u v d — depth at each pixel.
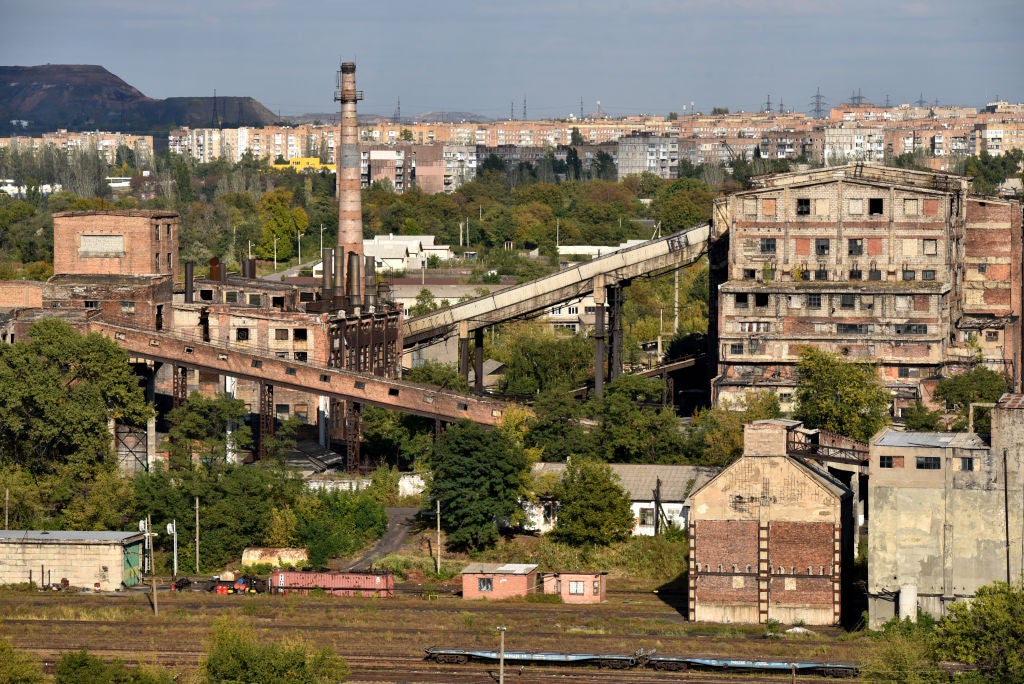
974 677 186.62
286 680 185.12
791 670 195.50
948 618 195.88
